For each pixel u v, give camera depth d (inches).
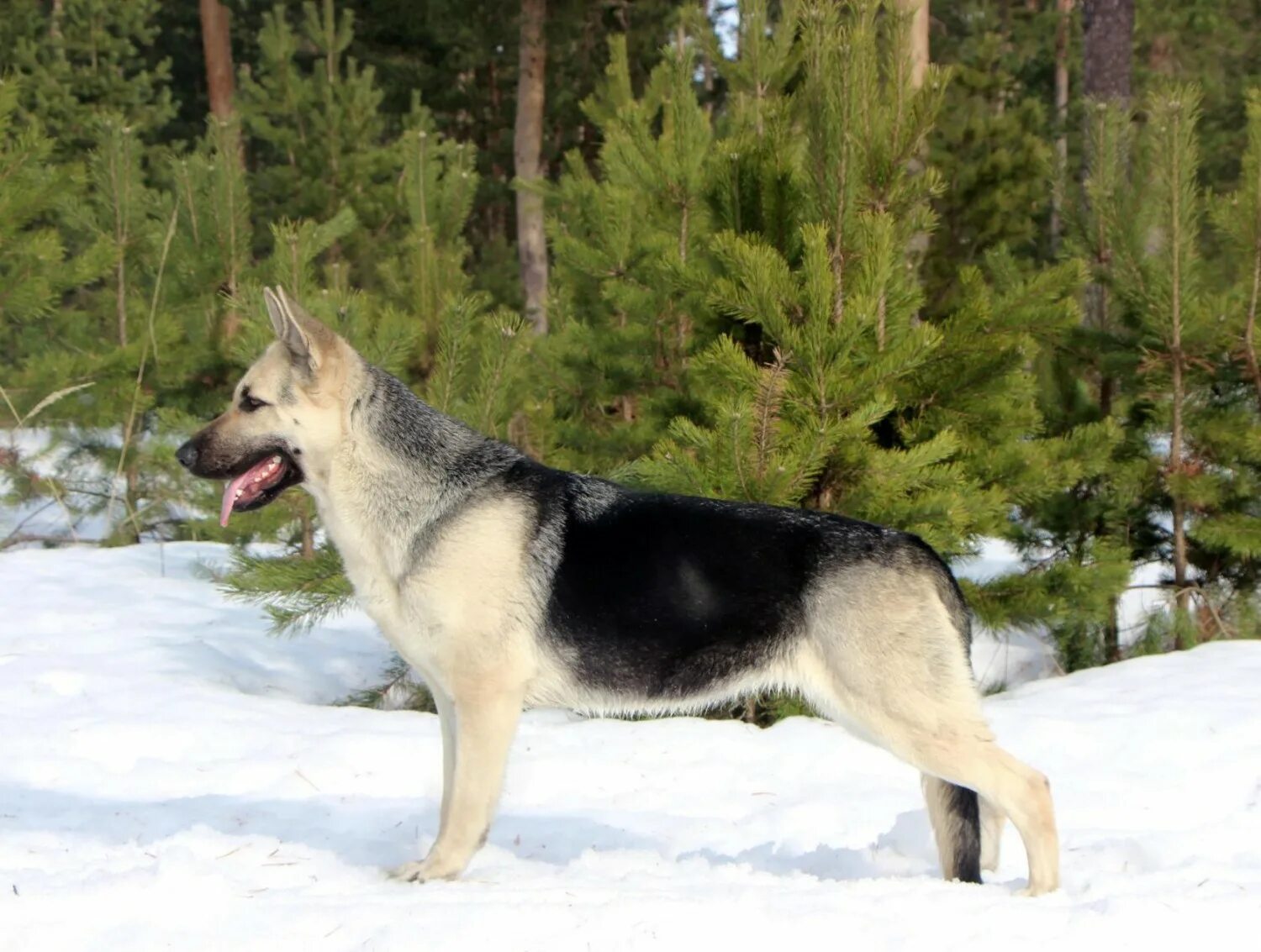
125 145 452.1
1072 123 691.4
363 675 312.2
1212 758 233.0
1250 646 304.2
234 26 1082.7
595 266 369.7
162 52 1119.6
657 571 165.5
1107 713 259.8
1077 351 332.5
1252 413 319.9
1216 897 151.5
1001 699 280.1
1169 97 306.5
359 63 923.4
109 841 183.5
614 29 850.8
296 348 171.5
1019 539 334.0
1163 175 305.1
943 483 273.7
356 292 346.9
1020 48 982.4
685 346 313.4
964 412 285.6
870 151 278.2
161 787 217.5
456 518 169.3
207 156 458.0
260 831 192.1
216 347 430.3
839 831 203.9
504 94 891.4
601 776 231.1
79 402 421.4
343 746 238.5
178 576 390.6
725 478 261.3
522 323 295.9
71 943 136.4
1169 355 312.0
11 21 860.0
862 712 161.9
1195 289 318.0
